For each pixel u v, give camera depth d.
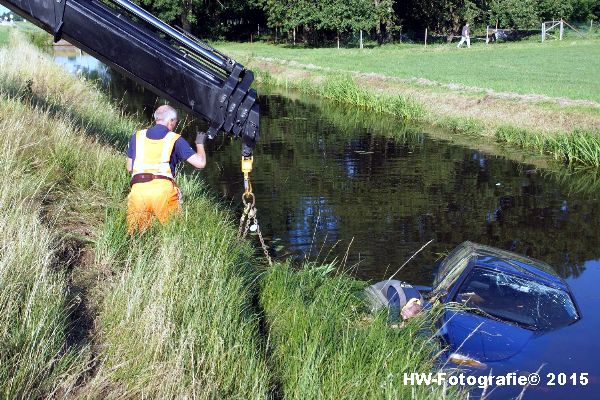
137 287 4.90
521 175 13.91
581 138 15.27
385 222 10.20
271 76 33.91
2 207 5.51
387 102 23.47
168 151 6.52
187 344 4.29
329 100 27.08
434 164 14.82
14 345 3.83
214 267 5.75
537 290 5.86
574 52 38.69
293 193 11.89
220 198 11.39
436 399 4.28
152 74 6.60
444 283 6.38
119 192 7.69
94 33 6.52
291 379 4.60
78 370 3.93
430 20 53.09
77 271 5.44
